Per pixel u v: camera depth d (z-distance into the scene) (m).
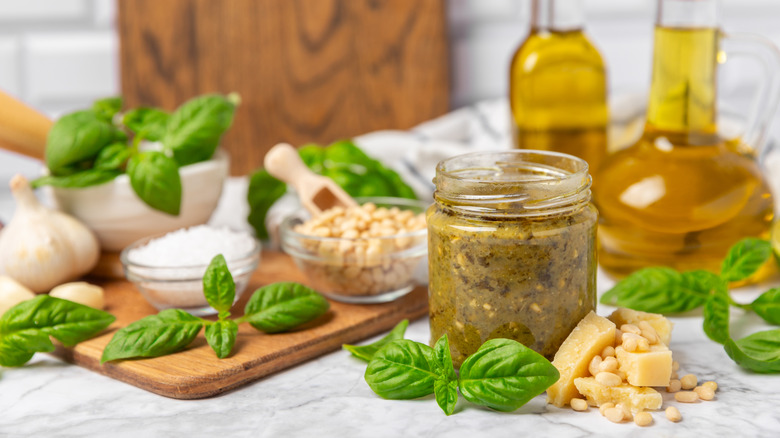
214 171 1.01
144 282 0.92
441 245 0.84
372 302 0.95
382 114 1.28
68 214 1.00
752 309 0.90
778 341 0.85
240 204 1.17
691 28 0.93
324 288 0.95
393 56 1.27
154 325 0.87
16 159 1.35
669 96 0.94
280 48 1.26
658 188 0.93
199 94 1.26
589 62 1.04
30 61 1.32
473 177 0.86
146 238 0.98
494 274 0.82
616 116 1.18
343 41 1.27
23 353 0.88
